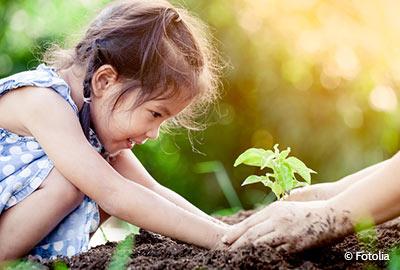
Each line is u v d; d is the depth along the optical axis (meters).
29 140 2.26
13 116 2.27
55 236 2.27
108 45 2.32
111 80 2.30
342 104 5.29
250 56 5.50
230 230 2.01
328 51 5.26
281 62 5.45
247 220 1.98
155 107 2.29
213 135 5.89
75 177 2.13
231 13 5.52
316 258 1.92
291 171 2.19
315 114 5.38
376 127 5.20
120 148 2.40
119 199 2.11
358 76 5.20
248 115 5.80
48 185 2.17
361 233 2.21
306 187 2.39
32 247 2.21
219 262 1.78
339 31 5.20
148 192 2.14
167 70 2.29
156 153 6.07
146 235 2.30
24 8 5.81
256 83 5.61
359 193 1.86
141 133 2.33
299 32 5.33
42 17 5.81
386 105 5.10
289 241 1.86
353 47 5.18
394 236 2.27
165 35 2.33
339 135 5.31
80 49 2.42
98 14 2.51
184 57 2.33
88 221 2.32
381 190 1.83
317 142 5.36
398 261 1.83
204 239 2.08
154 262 1.88
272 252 1.82
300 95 5.43
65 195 2.16
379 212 1.85
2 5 5.74
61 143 2.16
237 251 1.83
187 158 6.04
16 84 2.28
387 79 5.10
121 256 1.94
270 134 5.68
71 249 2.26
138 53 2.29
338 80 5.30
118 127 2.31
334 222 1.85
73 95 2.36
